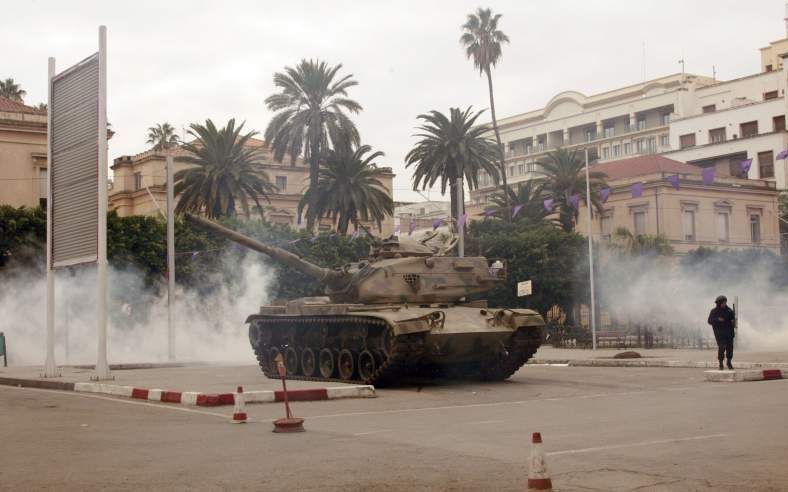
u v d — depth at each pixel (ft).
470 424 43.01
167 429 41.55
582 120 312.91
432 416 46.78
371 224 241.35
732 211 202.49
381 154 173.47
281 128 163.43
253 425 42.86
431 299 71.56
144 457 33.78
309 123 162.30
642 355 100.22
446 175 171.73
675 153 225.56
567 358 99.45
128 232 137.49
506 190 188.85
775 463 31.04
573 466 31.04
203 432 40.42
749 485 27.55
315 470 30.76
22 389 67.67
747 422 41.52
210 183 160.35
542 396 57.62
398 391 62.18
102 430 41.50
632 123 297.53
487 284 74.43
